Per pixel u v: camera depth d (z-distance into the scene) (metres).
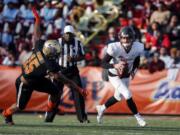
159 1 54.88
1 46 52.56
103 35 53.97
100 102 43.22
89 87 43.53
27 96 27.92
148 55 49.03
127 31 29.91
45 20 53.94
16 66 45.09
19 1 56.22
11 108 28.19
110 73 30.67
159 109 42.78
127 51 30.14
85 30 53.94
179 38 51.75
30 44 51.50
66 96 42.81
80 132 25.22
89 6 55.12
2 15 54.59
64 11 54.56
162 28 51.59
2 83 43.53
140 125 30.06
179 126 30.91
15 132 24.59
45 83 28.33
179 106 42.50
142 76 43.25
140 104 43.00
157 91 42.94
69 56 32.38
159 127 29.52
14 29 53.66
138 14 54.75
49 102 32.19
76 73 32.75
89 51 51.31
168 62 47.53
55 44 26.53
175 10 54.50
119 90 30.41
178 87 42.69
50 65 26.38
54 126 28.69
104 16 54.59
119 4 55.03
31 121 33.62
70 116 40.72
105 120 36.06
